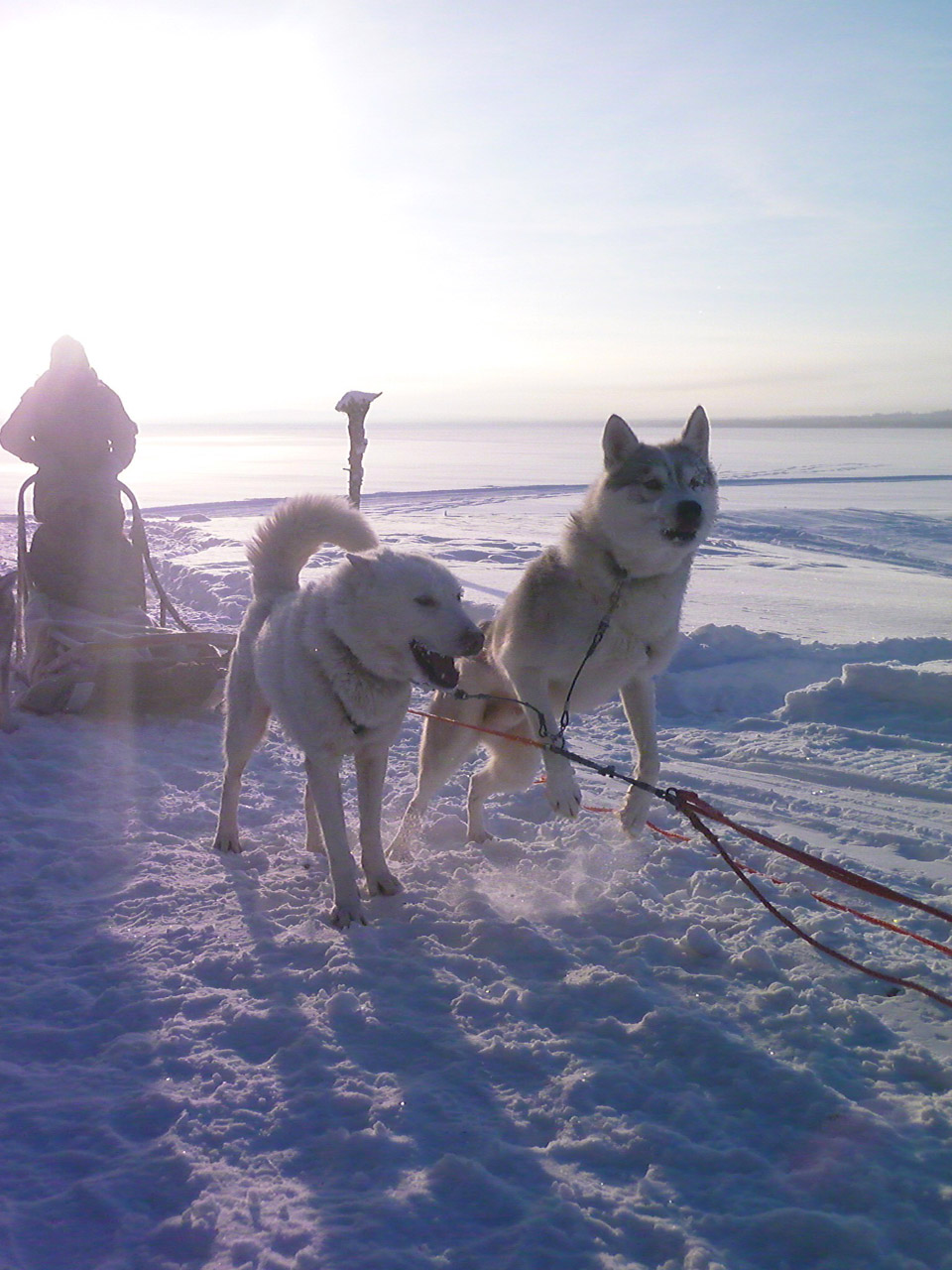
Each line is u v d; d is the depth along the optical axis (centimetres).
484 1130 269
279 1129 269
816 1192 244
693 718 771
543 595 441
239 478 4631
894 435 16638
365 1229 230
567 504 3141
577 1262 222
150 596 1338
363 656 396
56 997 336
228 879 443
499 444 11400
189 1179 248
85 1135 265
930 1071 296
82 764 605
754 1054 299
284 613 435
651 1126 267
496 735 477
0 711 656
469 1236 231
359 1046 310
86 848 468
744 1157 256
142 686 696
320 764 413
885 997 346
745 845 499
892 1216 235
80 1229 233
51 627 705
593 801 579
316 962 366
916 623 1034
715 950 377
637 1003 334
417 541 1906
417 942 383
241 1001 334
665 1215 237
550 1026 325
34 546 770
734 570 1587
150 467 5784
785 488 4172
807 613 1106
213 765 633
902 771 606
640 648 443
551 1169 254
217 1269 221
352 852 495
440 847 510
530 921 406
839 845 504
